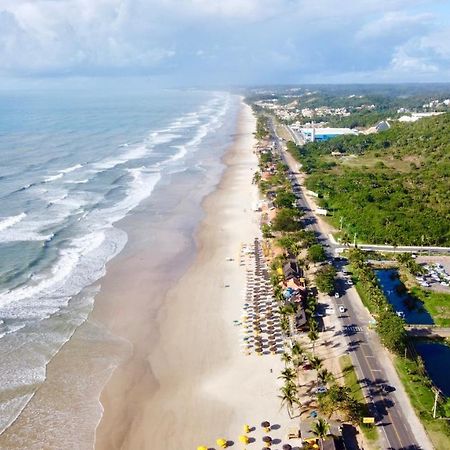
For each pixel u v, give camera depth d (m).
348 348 100.62
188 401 87.56
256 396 88.38
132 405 86.69
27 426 81.06
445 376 94.81
